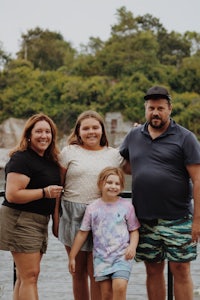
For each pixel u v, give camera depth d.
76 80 74.56
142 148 4.01
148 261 4.04
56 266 8.02
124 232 3.84
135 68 75.88
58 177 3.89
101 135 4.04
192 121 70.88
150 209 3.94
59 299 6.01
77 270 4.05
